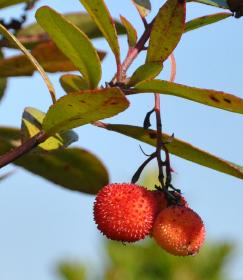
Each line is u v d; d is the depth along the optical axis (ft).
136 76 1.57
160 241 1.65
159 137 1.65
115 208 1.63
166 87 1.54
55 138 1.73
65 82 1.82
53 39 1.58
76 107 1.53
